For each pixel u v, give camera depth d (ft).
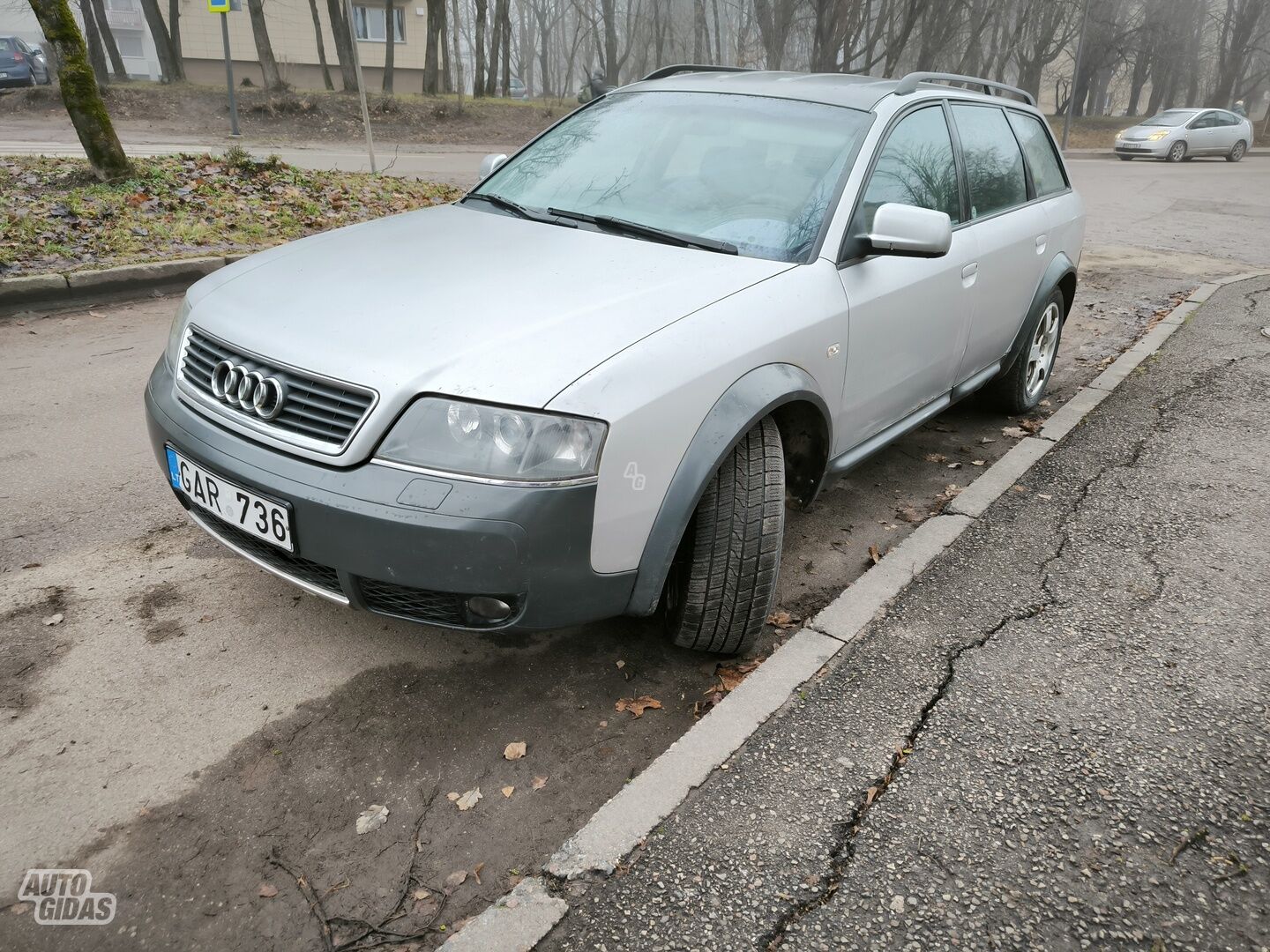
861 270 10.18
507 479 7.08
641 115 12.12
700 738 8.07
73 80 28.55
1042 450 14.96
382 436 7.26
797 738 8.16
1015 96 16.02
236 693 8.64
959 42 118.52
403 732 8.29
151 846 6.97
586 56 165.48
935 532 11.99
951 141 12.76
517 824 7.36
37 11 27.73
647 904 6.49
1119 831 7.30
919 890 6.70
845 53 86.38
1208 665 9.46
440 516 7.02
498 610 7.52
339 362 7.50
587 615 7.84
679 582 8.79
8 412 14.85
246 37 113.19
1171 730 8.48
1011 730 8.39
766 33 89.66
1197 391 18.15
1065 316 17.31
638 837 7.01
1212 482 13.94
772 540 8.59
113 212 26.76
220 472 7.85
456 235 10.14
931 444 15.57
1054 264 15.66
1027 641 9.75
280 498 7.45
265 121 72.90
